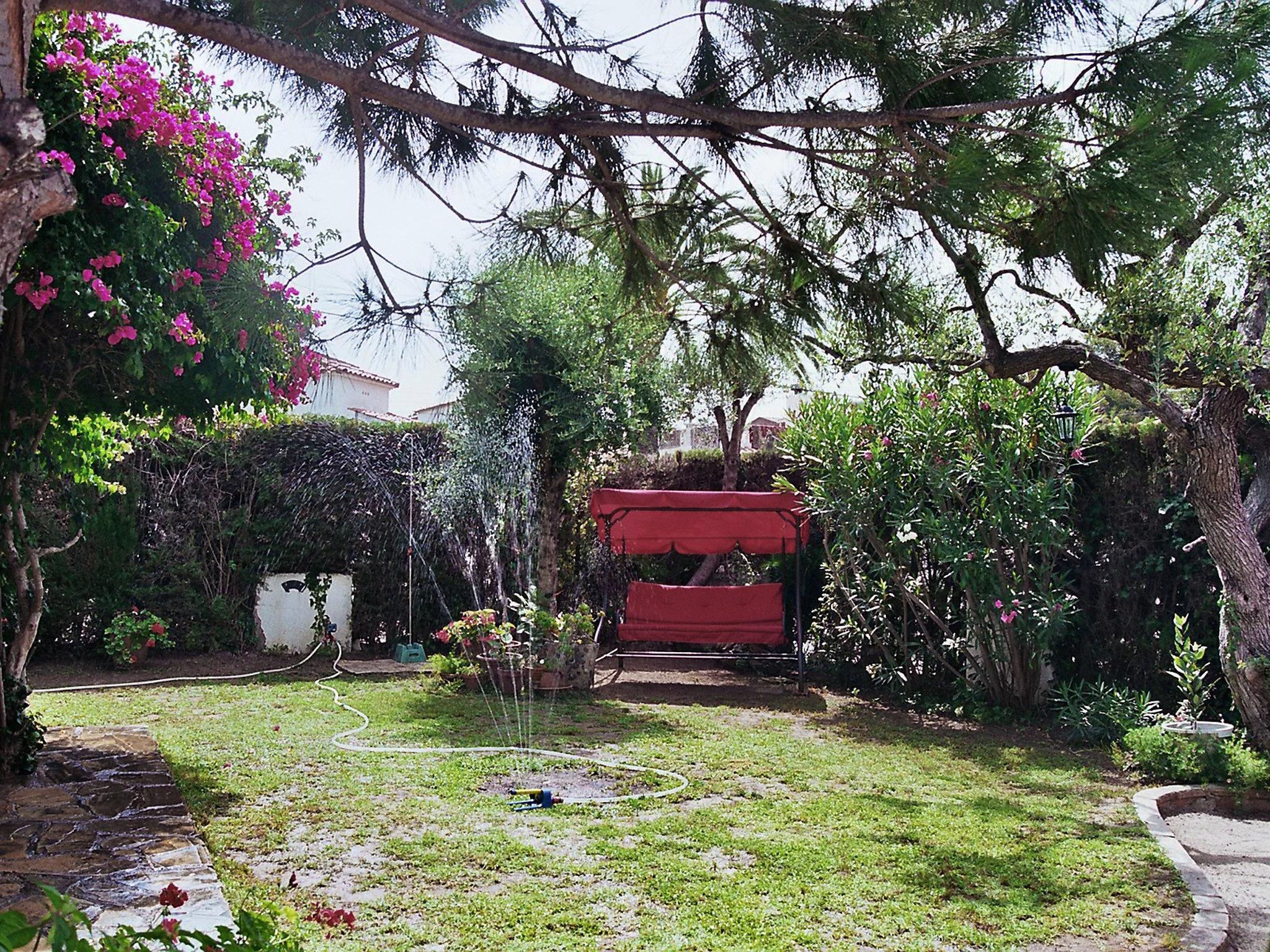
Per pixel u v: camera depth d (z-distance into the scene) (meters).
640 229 3.79
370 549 12.31
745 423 13.64
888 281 3.66
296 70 2.96
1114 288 5.79
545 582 11.20
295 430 12.15
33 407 5.72
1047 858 5.00
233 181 5.46
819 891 4.45
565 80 2.99
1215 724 7.10
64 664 10.77
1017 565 9.05
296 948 2.12
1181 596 8.50
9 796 5.51
